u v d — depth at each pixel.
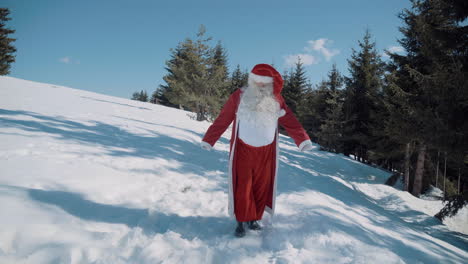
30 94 11.41
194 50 16.52
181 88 16.03
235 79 31.16
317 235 2.03
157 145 5.14
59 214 1.79
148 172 3.37
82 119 6.53
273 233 2.11
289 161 9.17
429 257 2.21
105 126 6.16
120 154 3.89
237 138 2.08
